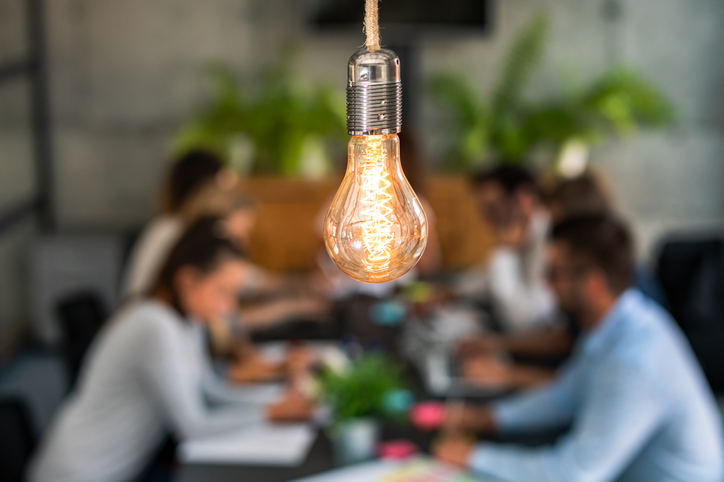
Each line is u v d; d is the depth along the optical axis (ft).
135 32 19.54
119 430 6.80
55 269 16.81
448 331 9.49
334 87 20.02
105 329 7.93
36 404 14.16
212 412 7.20
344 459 6.27
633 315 6.08
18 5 18.12
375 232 2.37
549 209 9.28
